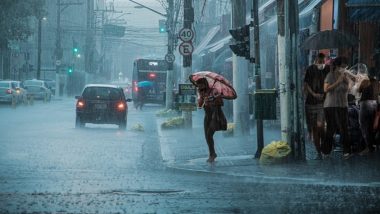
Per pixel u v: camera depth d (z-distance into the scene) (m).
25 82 85.50
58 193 15.13
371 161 21.12
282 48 21.73
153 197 14.60
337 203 13.78
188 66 38.97
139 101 77.00
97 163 22.59
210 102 22.31
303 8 33.50
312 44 24.19
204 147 27.94
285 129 21.62
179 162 22.61
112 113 40.59
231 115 45.84
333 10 29.02
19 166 21.09
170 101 58.69
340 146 23.77
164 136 34.19
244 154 24.59
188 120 39.06
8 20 75.88
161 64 81.88
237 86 32.59
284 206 13.37
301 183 17.16
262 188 16.23
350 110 22.70
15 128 39.00
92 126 43.78
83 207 13.12
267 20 39.97
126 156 25.25
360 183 16.89
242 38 23.72
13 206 13.17
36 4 79.81
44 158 23.69
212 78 22.78
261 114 22.67
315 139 21.92
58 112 60.50
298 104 21.39
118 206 13.28
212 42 76.19
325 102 21.73
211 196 14.78
